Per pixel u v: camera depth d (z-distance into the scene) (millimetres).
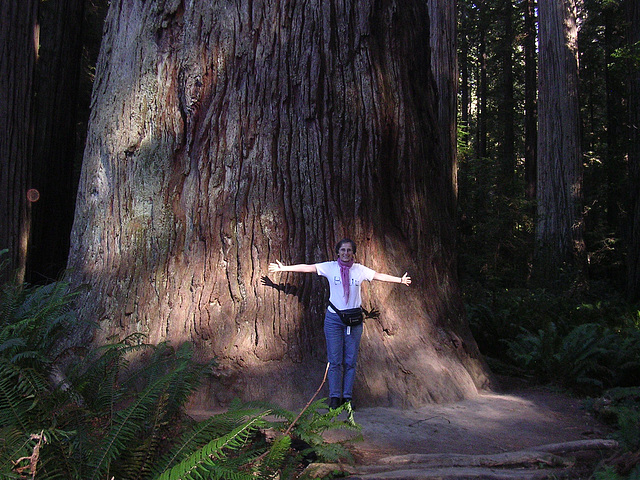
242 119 6738
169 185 6805
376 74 7262
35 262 12680
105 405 3834
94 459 3275
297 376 6152
